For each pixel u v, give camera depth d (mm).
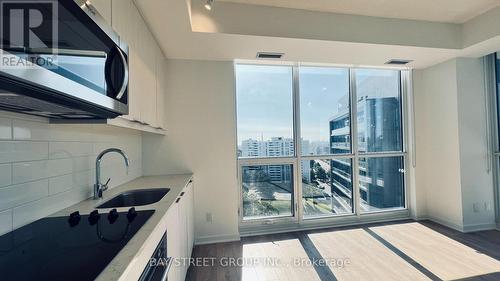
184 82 2961
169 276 1386
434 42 2781
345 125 3592
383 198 3693
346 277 2178
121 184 2180
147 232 984
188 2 1919
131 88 1566
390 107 3727
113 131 2037
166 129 2857
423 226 3361
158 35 2250
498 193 3250
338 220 3494
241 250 2746
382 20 2629
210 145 3004
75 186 1476
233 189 3047
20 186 1063
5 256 795
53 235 969
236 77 3279
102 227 1053
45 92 683
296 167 3393
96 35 895
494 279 2092
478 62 3248
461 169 3191
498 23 2514
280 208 3375
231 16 2283
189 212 2467
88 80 838
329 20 2490
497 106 3258
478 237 2979
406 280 2115
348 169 3604
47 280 653
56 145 1303
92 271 688
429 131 3602
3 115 984
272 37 2371
